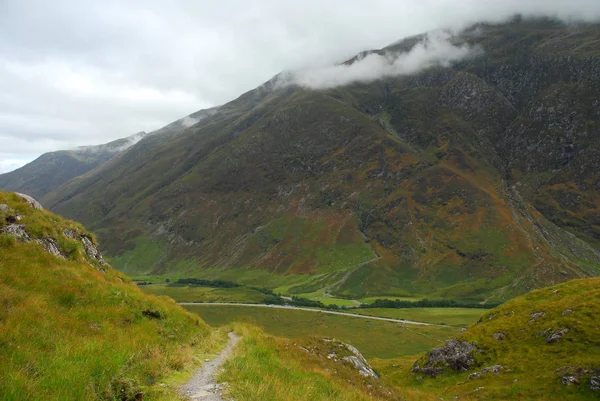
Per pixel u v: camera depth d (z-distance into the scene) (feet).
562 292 202.59
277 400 46.26
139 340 63.21
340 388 68.39
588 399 124.98
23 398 31.65
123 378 41.68
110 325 65.10
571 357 148.25
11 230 83.05
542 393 133.39
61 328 53.31
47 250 86.99
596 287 193.06
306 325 615.16
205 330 96.89
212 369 59.72
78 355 43.80
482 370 168.96
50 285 67.97
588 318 164.04
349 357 112.06
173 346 67.00
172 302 109.19
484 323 212.43
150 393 41.65
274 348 86.89
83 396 35.37
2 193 98.17
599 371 132.36
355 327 602.03
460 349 190.49
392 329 586.45
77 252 96.78
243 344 81.41
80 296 70.69
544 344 165.58
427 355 205.16
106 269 109.70
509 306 214.90
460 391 156.76
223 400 43.98
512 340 180.14
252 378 53.26
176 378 51.13
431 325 616.39
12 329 44.68
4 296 54.65
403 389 126.31
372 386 94.32
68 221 111.96
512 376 154.40
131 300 80.89
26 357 39.14
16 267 68.95
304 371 71.61
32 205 103.35
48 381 35.60
